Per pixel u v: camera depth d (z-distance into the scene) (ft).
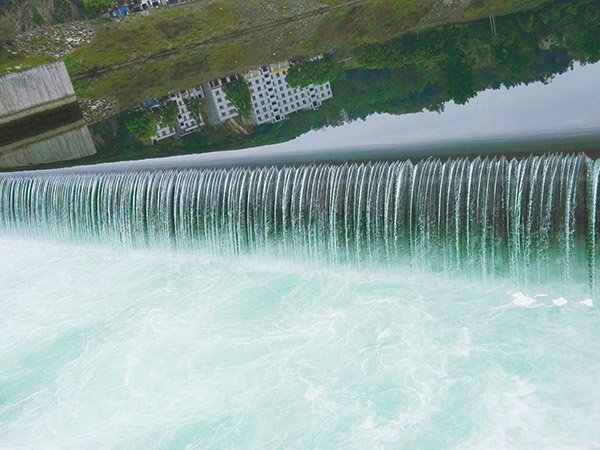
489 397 34.65
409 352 39.17
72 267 59.98
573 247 39.24
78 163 81.35
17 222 69.10
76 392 41.57
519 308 40.68
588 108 48.19
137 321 48.55
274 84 101.40
